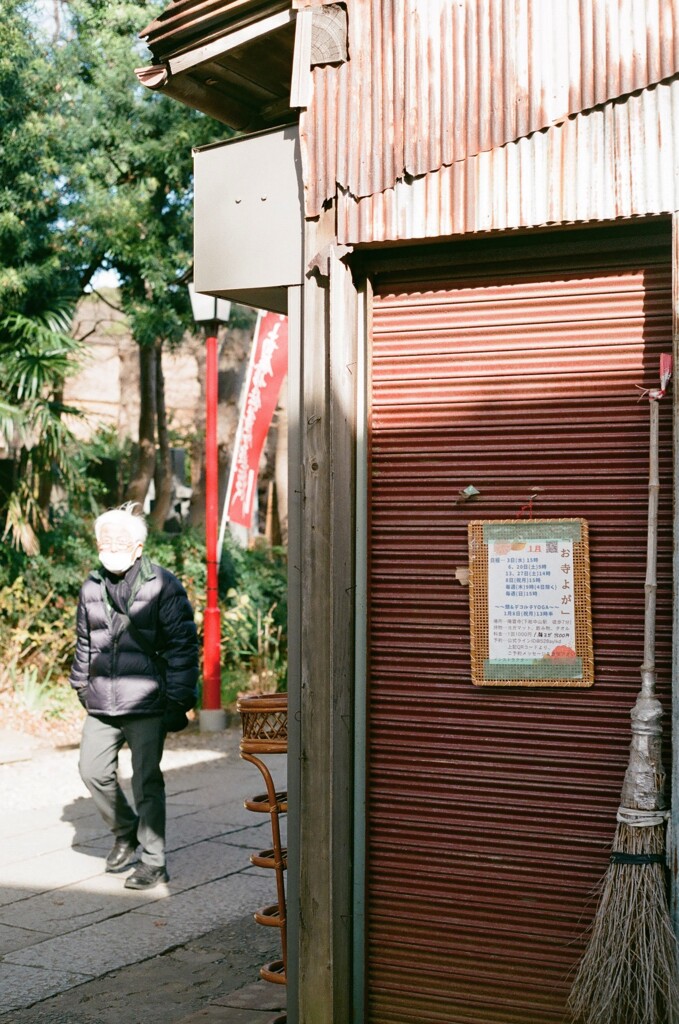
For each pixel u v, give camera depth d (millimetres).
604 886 3193
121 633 5812
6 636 11781
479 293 3582
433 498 3621
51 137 12367
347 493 3654
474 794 3535
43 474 12508
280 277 3902
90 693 5871
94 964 4777
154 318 13711
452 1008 3547
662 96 3201
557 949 3414
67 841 6746
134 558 5863
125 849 6129
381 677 3666
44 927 5238
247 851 6543
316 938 3666
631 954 3078
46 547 12633
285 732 4242
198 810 7520
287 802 3887
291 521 3863
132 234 12992
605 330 3430
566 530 3428
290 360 3887
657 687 3307
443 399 3619
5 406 11250
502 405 3543
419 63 3529
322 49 3666
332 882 3643
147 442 15750
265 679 12547
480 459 3566
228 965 4770
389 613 3664
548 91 3332
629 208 3223
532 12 3367
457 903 3547
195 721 10984
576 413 3455
